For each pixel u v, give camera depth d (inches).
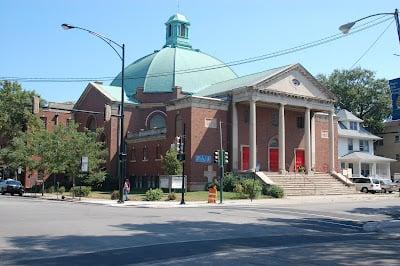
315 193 1870.1
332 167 2185.0
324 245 545.0
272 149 2150.6
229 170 1993.1
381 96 3329.2
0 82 2554.1
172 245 530.9
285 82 2053.4
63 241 548.1
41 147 1875.0
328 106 2196.1
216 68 2588.6
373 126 3312.0
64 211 981.2
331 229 759.1
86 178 1982.0
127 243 542.6
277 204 1343.5
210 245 532.4
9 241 543.2
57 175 2426.2
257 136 2102.6
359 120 2945.4
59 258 442.0
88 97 2529.5
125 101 2379.4
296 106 2110.0
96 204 1328.7
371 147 2962.6
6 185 1998.0
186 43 2701.8
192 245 531.8
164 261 426.3
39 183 2389.3
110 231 645.3
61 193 1932.8
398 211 1111.0
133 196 1662.2
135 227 698.8
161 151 2084.2
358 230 764.6
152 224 744.3
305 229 740.0
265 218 893.2
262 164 2105.1
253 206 1247.5
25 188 2482.8
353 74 3430.1
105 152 2041.1
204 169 1911.9
